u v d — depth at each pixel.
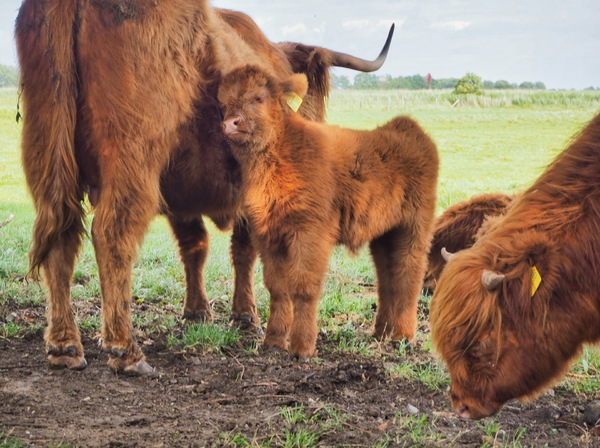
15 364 5.40
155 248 9.68
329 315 7.23
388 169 6.03
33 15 5.05
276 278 5.87
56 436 4.16
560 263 3.94
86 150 5.13
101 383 5.07
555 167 4.29
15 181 17.11
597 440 4.40
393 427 4.45
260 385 5.09
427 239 6.38
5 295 7.14
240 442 4.12
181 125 5.45
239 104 5.36
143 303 7.39
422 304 7.93
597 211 4.04
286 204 5.45
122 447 4.05
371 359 5.79
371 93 51.78
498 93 52.66
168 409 4.66
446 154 23.64
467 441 4.32
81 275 8.13
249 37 7.05
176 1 5.33
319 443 4.20
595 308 4.01
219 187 5.99
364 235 5.98
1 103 29.52
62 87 4.95
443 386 5.21
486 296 3.85
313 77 8.10
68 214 5.07
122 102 4.98
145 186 5.11
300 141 5.47
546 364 4.00
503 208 8.32
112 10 4.97
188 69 5.39
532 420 4.69
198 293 6.91
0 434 4.12
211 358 5.69
